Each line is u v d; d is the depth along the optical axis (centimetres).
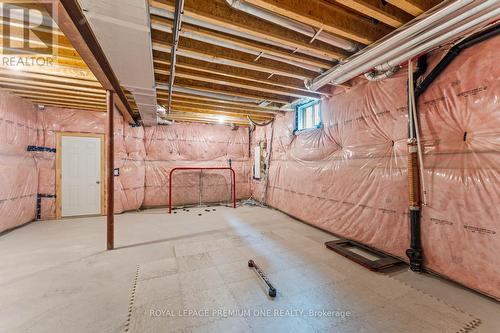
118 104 404
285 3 170
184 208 566
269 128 578
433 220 214
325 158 369
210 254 269
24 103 395
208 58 248
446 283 203
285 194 493
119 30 166
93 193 477
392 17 181
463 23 159
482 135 180
